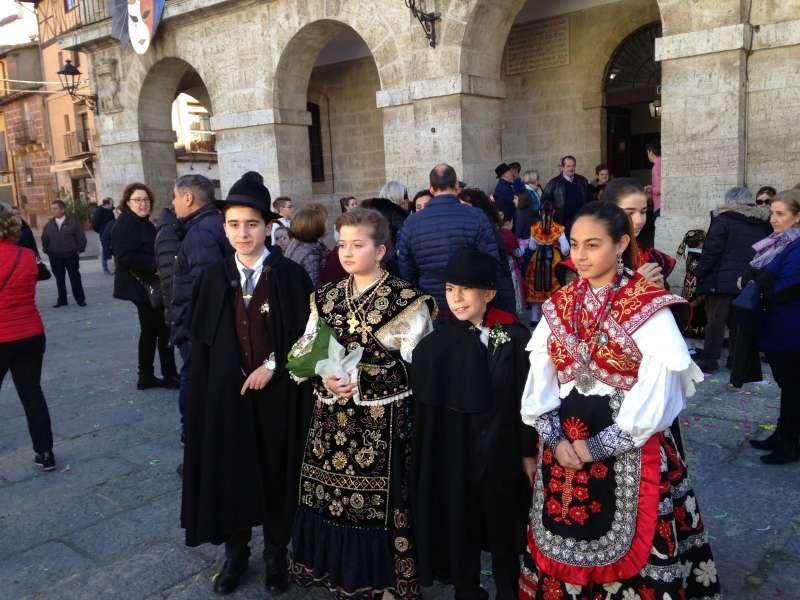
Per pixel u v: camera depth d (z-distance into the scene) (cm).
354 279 295
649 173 1380
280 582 318
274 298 309
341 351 267
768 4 745
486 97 1052
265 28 1245
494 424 254
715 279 588
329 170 1680
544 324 239
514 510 263
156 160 1588
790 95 750
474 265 249
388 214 570
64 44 1606
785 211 434
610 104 1223
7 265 446
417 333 275
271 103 1266
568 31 1228
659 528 218
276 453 311
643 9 1141
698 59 783
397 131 1098
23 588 334
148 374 666
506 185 971
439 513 262
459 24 988
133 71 1511
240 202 304
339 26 1202
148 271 618
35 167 3222
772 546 331
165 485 446
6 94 3166
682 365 207
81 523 399
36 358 470
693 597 249
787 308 402
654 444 222
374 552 274
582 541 221
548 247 788
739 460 428
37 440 472
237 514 304
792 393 411
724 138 780
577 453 220
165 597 321
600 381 223
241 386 307
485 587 313
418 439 262
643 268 246
